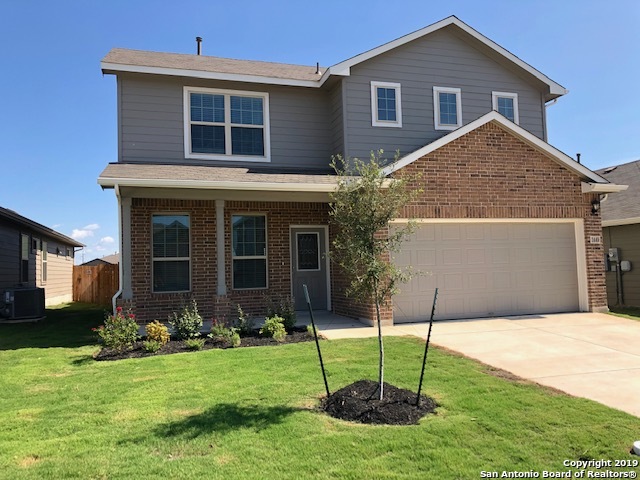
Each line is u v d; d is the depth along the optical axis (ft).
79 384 19.93
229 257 39.14
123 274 31.40
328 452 12.85
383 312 33.65
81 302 73.92
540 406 16.37
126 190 30.76
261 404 16.80
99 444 13.56
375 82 41.83
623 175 55.62
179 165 37.99
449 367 21.74
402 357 23.73
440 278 36.14
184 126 39.34
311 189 32.91
